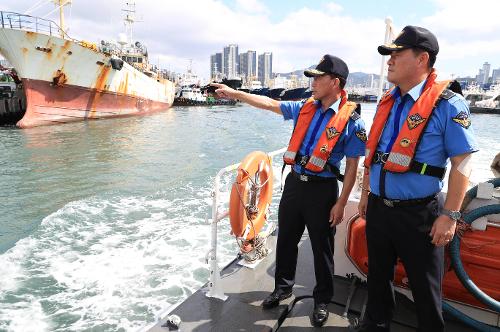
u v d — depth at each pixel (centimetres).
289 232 246
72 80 2281
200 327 235
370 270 200
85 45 2409
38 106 2170
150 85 3422
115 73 2594
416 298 184
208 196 860
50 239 597
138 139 1944
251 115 4325
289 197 240
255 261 319
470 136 155
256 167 288
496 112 5559
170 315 242
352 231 262
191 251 534
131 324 366
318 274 239
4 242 623
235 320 241
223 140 2031
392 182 178
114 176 1112
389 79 179
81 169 1211
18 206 820
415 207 174
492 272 213
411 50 167
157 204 800
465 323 221
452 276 225
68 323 371
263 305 252
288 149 239
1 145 1622
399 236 180
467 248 217
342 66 218
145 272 473
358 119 219
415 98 173
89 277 464
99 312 388
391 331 231
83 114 2484
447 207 164
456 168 159
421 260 177
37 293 429
